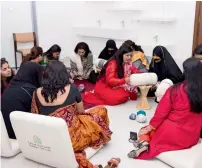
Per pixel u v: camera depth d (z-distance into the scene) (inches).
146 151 86.7
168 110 82.7
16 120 76.0
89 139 85.5
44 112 80.4
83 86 156.1
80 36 221.9
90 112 92.6
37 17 223.9
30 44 229.1
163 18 165.8
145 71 138.1
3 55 219.8
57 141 72.0
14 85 94.2
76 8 219.3
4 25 215.3
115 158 83.2
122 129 107.1
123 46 133.3
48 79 78.8
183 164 76.3
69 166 76.7
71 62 170.4
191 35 163.3
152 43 179.2
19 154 91.0
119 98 132.3
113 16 199.6
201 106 76.4
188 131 81.1
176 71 135.0
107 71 134.0
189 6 160.2
